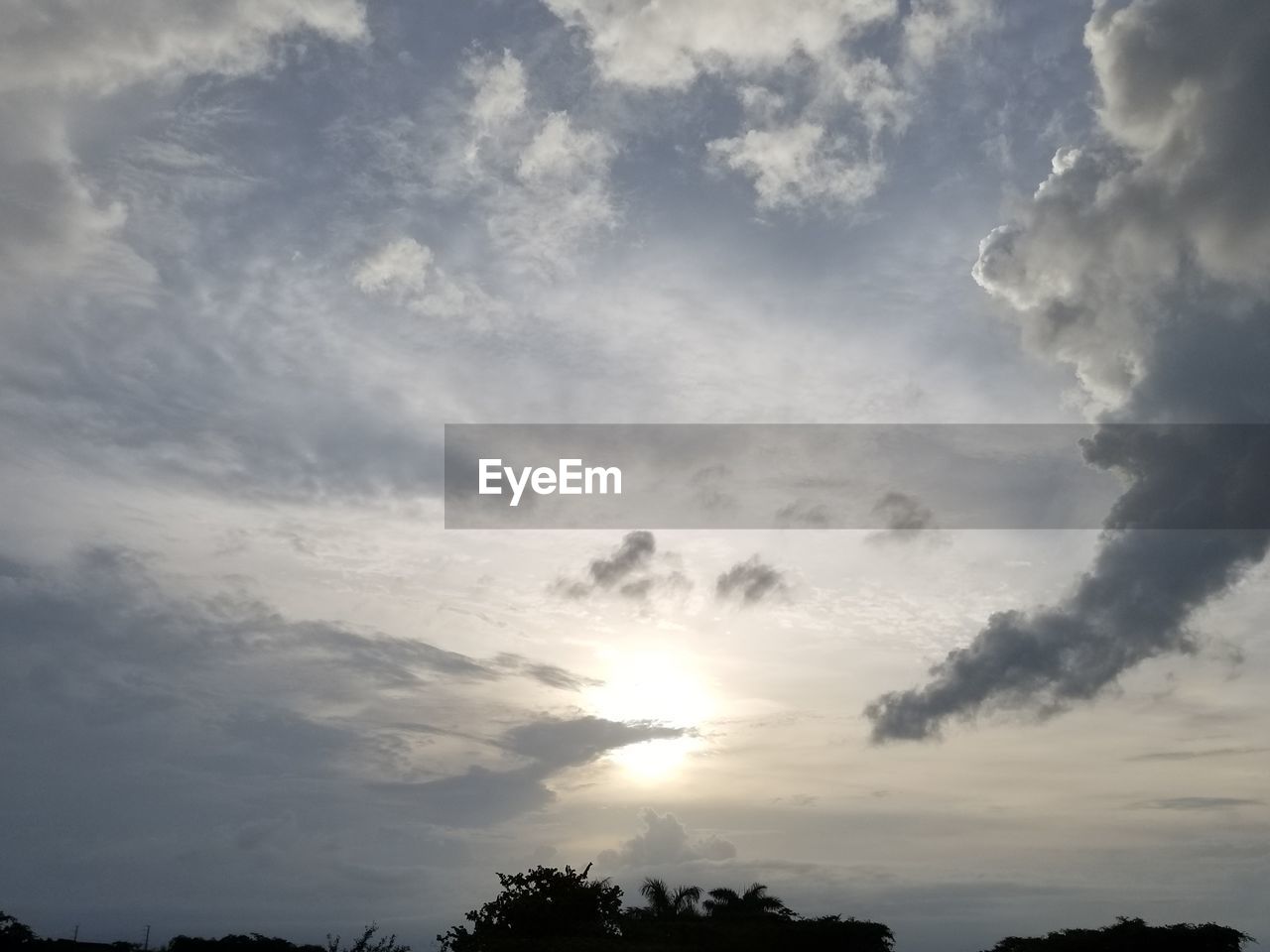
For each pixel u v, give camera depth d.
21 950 42.81
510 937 29.17
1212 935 28.11
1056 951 28.55
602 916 30.92
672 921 30.80
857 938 29.39
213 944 44.81
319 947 41.66
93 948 44.25
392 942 41.31
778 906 34.25
